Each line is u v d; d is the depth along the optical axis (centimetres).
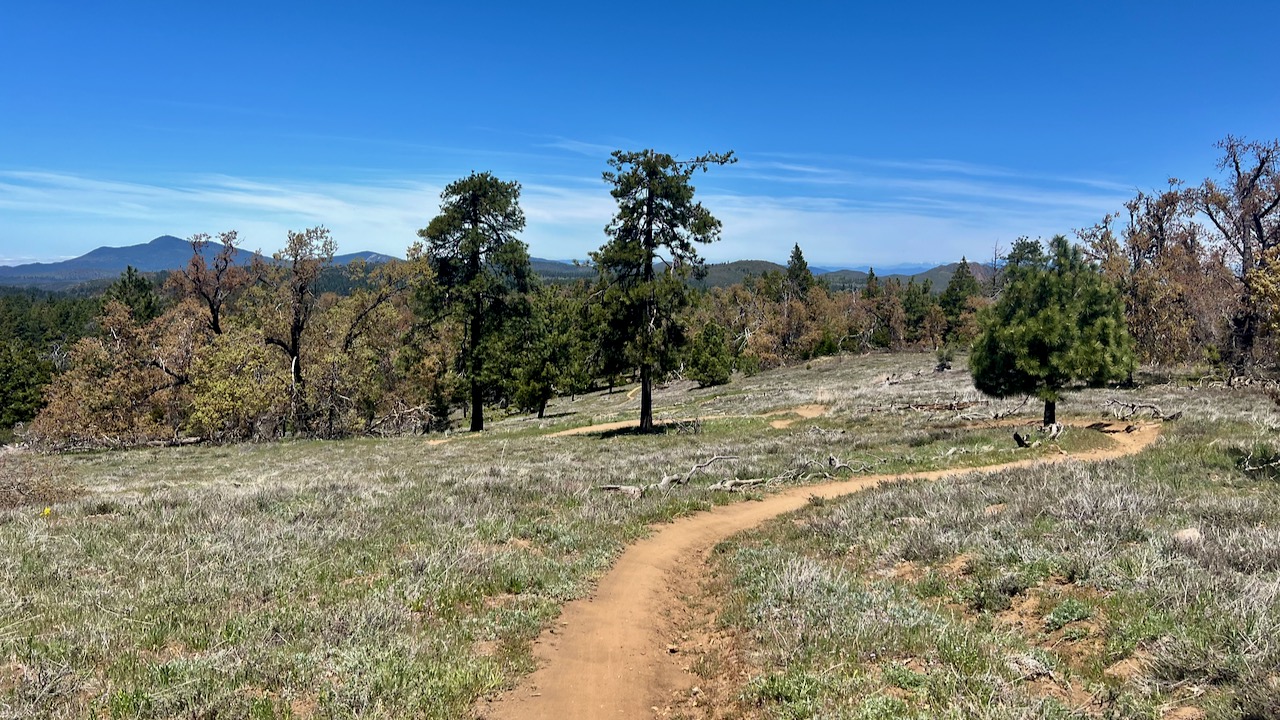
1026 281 2358
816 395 4447
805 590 810
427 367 4353
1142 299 3900
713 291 12938
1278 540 737
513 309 4078
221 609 752
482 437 3653
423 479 1841
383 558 988
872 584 847
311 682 585
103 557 958
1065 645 608
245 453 3253
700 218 3108
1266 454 1338
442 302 3950
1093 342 2236
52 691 546
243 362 4003
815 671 610
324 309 4500
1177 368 4159
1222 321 3847
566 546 1125
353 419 4219
